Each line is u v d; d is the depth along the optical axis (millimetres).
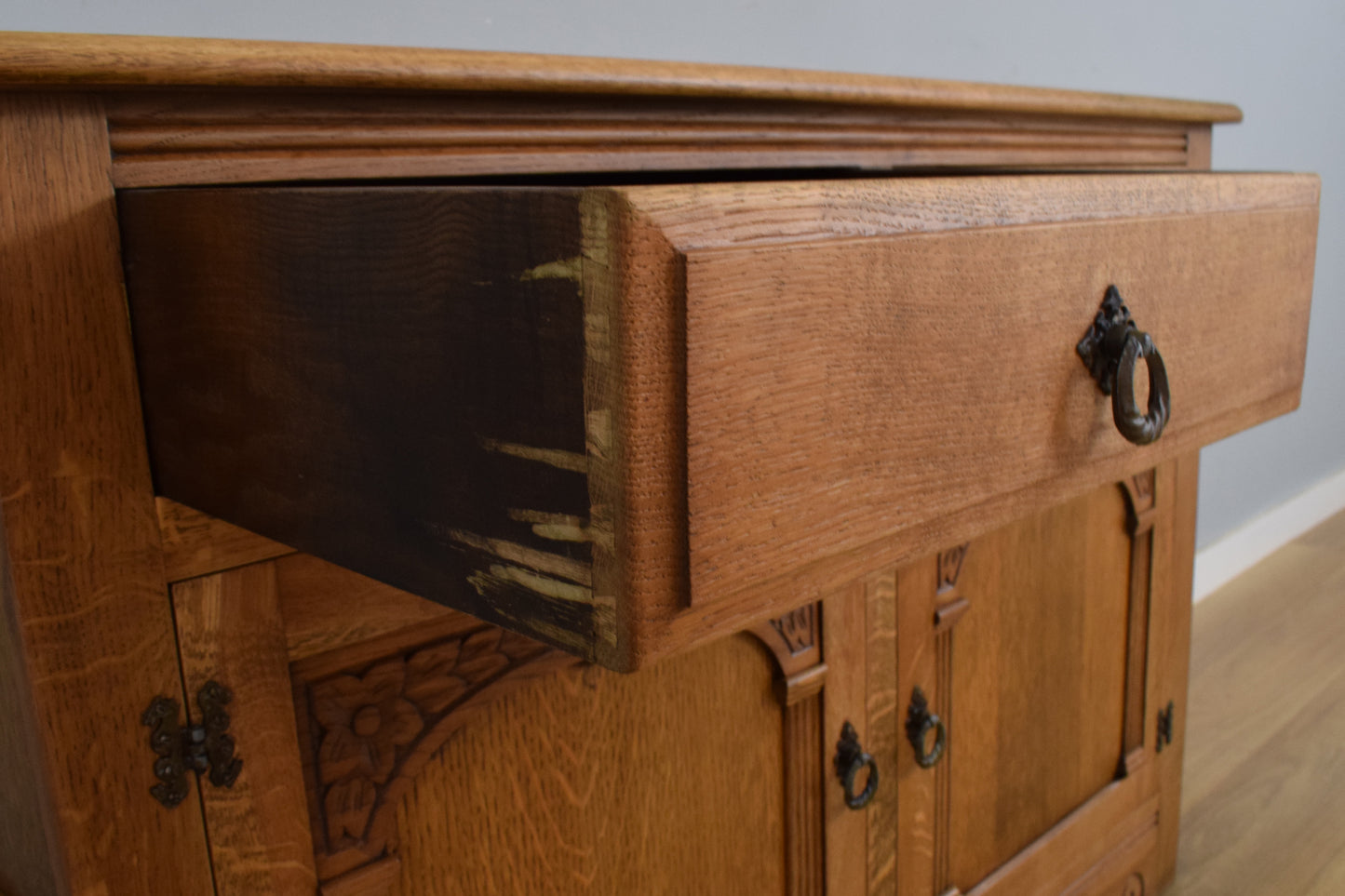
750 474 323
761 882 721
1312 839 1321
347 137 461
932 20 1392
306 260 370
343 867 519
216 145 436
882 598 749
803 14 1226
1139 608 1038
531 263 301
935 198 368
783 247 316
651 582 305
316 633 494
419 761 531
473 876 562
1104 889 1072
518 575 333
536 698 569
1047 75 1606
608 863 620
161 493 456
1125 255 459
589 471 302
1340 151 2436
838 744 739
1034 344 422
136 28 739
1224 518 2223
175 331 427
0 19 675
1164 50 1847
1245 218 534
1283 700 1698
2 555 425
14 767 482
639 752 624
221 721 473
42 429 418
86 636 437
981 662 863
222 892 486
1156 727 1104
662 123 556
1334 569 2271
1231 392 554
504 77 472
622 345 284
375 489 374
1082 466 467
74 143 409
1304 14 2205
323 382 379
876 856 798
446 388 337
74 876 446
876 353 355
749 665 676
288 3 816
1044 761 966
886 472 369
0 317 402
